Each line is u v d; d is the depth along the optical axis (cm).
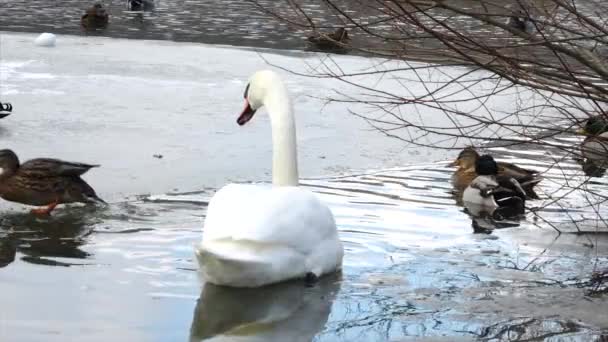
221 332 655
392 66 2098
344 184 1155
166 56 2194
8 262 804
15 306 688
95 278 760
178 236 891
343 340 649
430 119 1620
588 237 940
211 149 1327
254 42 2542
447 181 1195
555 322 688
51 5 3334
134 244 864
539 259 855
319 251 755
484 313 705
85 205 1012
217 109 1617
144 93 1725
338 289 747
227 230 713
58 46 2266
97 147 1304
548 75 761
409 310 709
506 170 1177
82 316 671
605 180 1177
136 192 1080
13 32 2536
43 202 996
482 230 960
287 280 744
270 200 732
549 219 1018
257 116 1577
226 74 1983
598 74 763
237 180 1162
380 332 663
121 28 2795
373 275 788
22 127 1400
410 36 739
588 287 771
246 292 729
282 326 672
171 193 1080
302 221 738
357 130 1513
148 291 731
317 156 1319
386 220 980
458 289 761
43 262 805
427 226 966
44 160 1007
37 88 1716
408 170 1259
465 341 648
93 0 3566
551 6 844
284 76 1994
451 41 741
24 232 907
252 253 717
